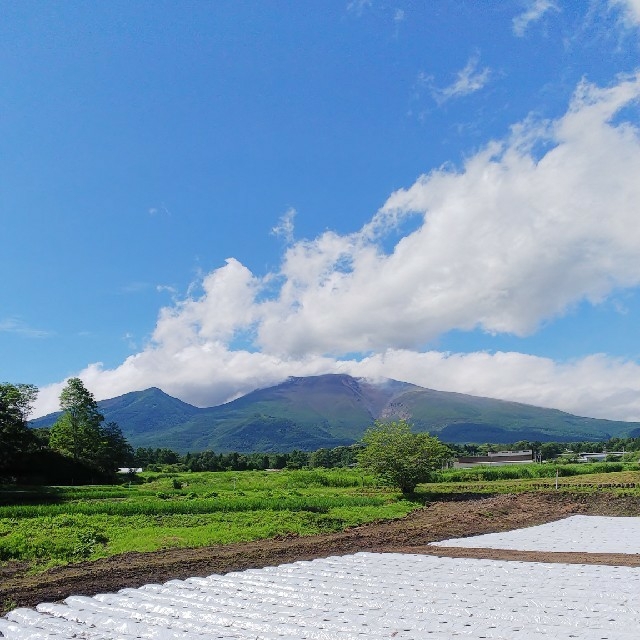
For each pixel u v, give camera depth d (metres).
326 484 54.69
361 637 10.48
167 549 21.53
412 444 41.56
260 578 15.49
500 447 164.00
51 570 18.47
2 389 62.84
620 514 32.19
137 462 113.88
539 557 18.92
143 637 10.92
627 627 10.66
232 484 54.50
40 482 65.31
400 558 18.36
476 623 11.17
